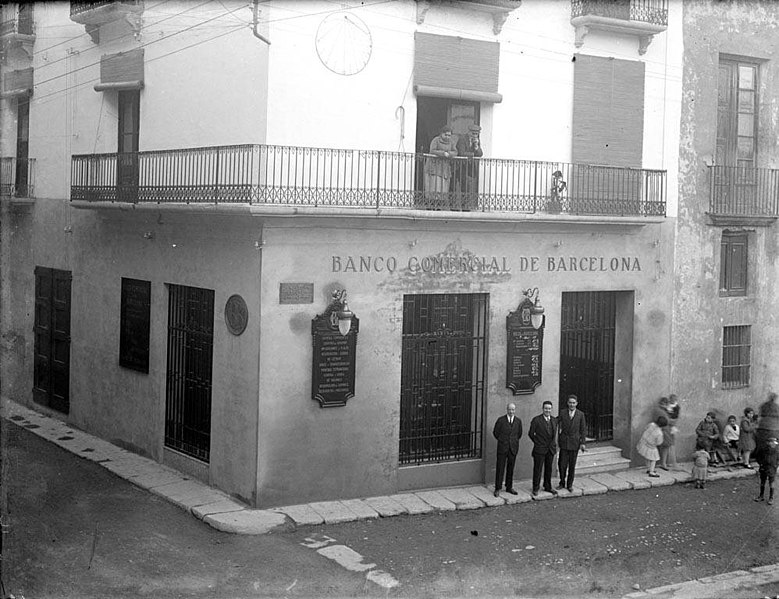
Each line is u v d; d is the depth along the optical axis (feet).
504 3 53.72
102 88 60.03
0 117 44.27
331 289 50.06
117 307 61.52
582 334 61.11
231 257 50.44
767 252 67.21
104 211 60.08
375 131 51.34
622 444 61.62
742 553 46.47
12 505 47.21
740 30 64.80
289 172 48.44
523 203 55.11
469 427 56.03
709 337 64.54
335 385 50.26
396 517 49.47
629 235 60.49
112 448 60.34
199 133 53.42
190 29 54.19
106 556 41.19
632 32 59.26
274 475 48.88
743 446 61.72
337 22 49.83
